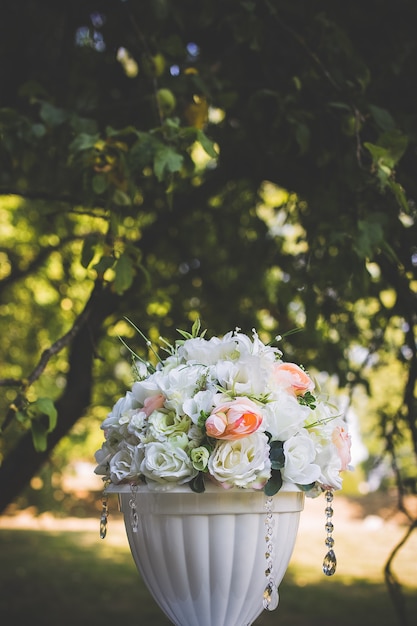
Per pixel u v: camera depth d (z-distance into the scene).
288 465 1.84
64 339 3.00
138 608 8.11
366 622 7.52
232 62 4.11
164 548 1.90
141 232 5.23
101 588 8.96
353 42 3.76
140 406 1.98
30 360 8.88
